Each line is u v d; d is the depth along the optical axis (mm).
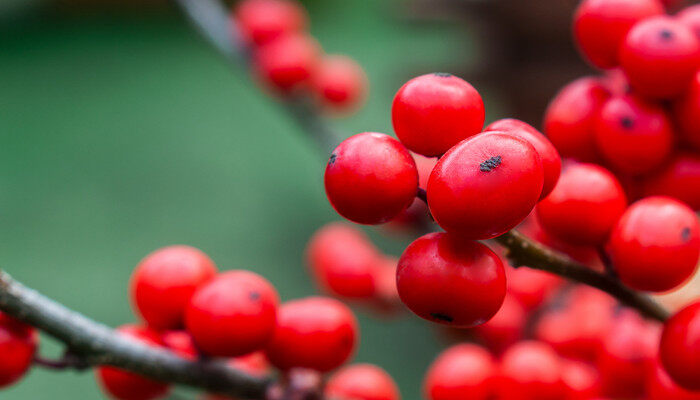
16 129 878
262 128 902
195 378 243
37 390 525
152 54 1066
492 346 285
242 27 399
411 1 475
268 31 389
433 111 222
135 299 246
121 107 941
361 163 221
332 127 406
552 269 231
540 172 218
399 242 590
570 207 233
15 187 761
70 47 1080
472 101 223
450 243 224
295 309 249
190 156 837
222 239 679
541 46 442
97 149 844
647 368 256
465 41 538
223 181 785
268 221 717
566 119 241
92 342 239
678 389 243
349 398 258
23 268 634
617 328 262
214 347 240
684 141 238
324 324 247
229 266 635
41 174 799
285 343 247
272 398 245
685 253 229
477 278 222
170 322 245
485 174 217
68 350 240
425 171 255
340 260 299
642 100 236
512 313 285
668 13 257
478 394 265
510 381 264
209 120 913
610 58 240
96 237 697
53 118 902
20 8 1132
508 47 448
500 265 224
